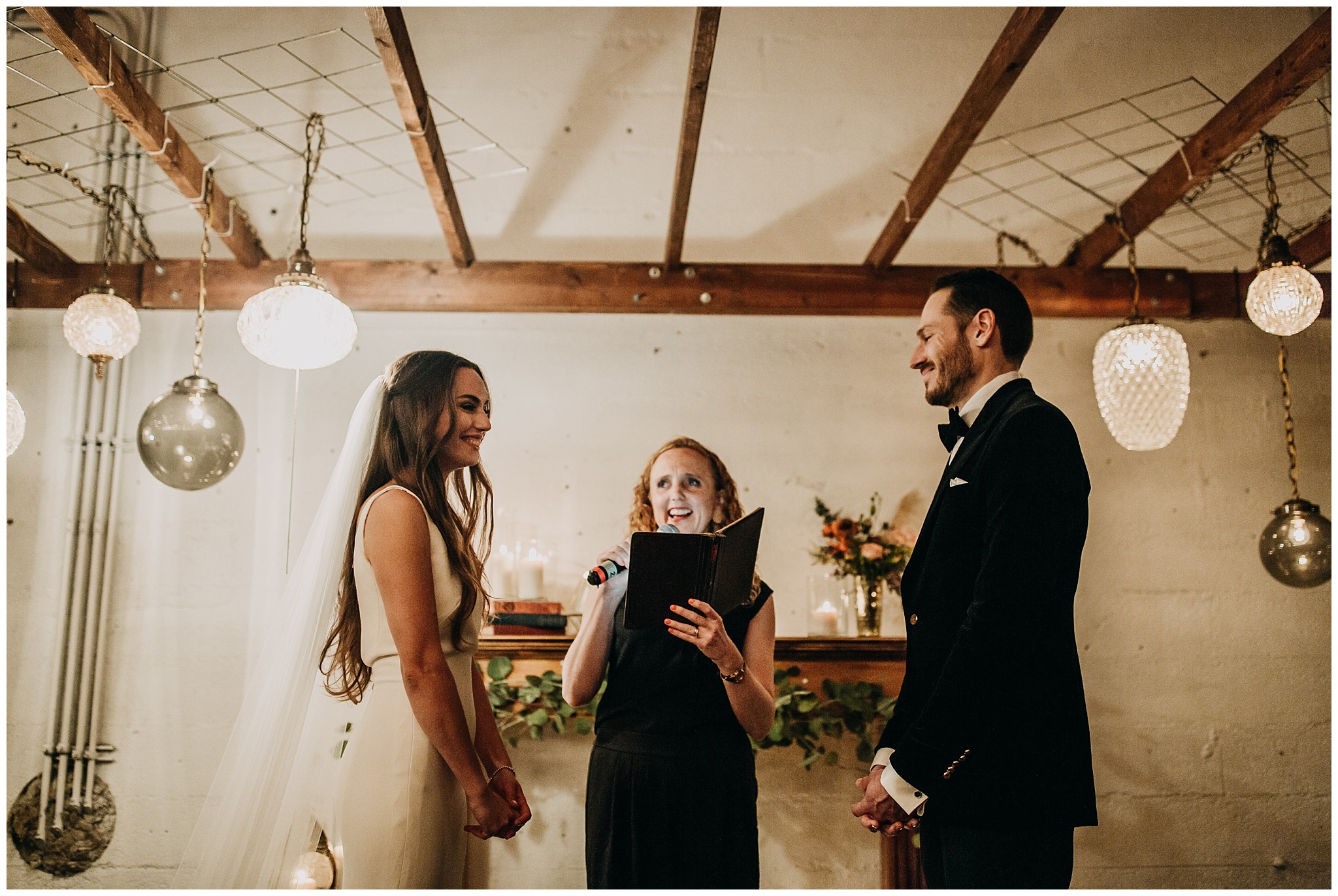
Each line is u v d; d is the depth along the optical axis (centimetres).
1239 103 223
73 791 276
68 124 312
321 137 250
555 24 330
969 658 142
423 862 155
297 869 169
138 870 274
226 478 297
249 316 209
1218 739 295
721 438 310
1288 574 261
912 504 308
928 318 181
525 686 265
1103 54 327
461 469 186
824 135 329
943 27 334
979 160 326
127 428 298
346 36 322
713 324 317
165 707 283
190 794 279
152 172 315
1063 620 150
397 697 160
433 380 178
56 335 302
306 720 177
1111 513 307
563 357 313
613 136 327
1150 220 269
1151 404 225
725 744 187
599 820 186
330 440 302
